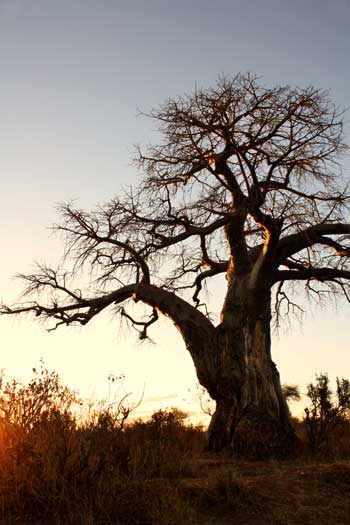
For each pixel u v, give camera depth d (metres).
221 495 7.65
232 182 13.63
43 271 15.57
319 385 12.98
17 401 7.44
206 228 13.70
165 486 7.46
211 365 13.59
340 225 13.52
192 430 13.78
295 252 13.98
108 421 7.85
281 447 12.23
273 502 7.69
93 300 15.35
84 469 7.18
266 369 13.59
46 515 6.63
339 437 12.98
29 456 7.04
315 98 13.28
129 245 14.61
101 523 6.46
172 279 15.65
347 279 14.76
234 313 13.86
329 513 7.43
